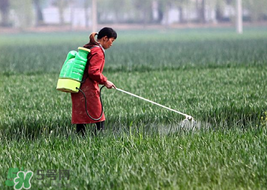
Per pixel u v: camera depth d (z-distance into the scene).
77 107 19.33
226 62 50.38
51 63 60.25
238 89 29.25
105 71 46.28
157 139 18.08
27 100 28.11
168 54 69.00
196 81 34.06
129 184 13.44
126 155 16.00
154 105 25.16
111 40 19.45
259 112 23.14
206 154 15.75
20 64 59.03
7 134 21.62
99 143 17.88
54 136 20.62
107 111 24.02
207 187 13.14
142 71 45.69
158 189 13.16
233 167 14.57
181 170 14.39
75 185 13.66
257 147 16.39
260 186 13.20
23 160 16.06
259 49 73.06
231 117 22.84
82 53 18.89
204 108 23.89
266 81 32.69
